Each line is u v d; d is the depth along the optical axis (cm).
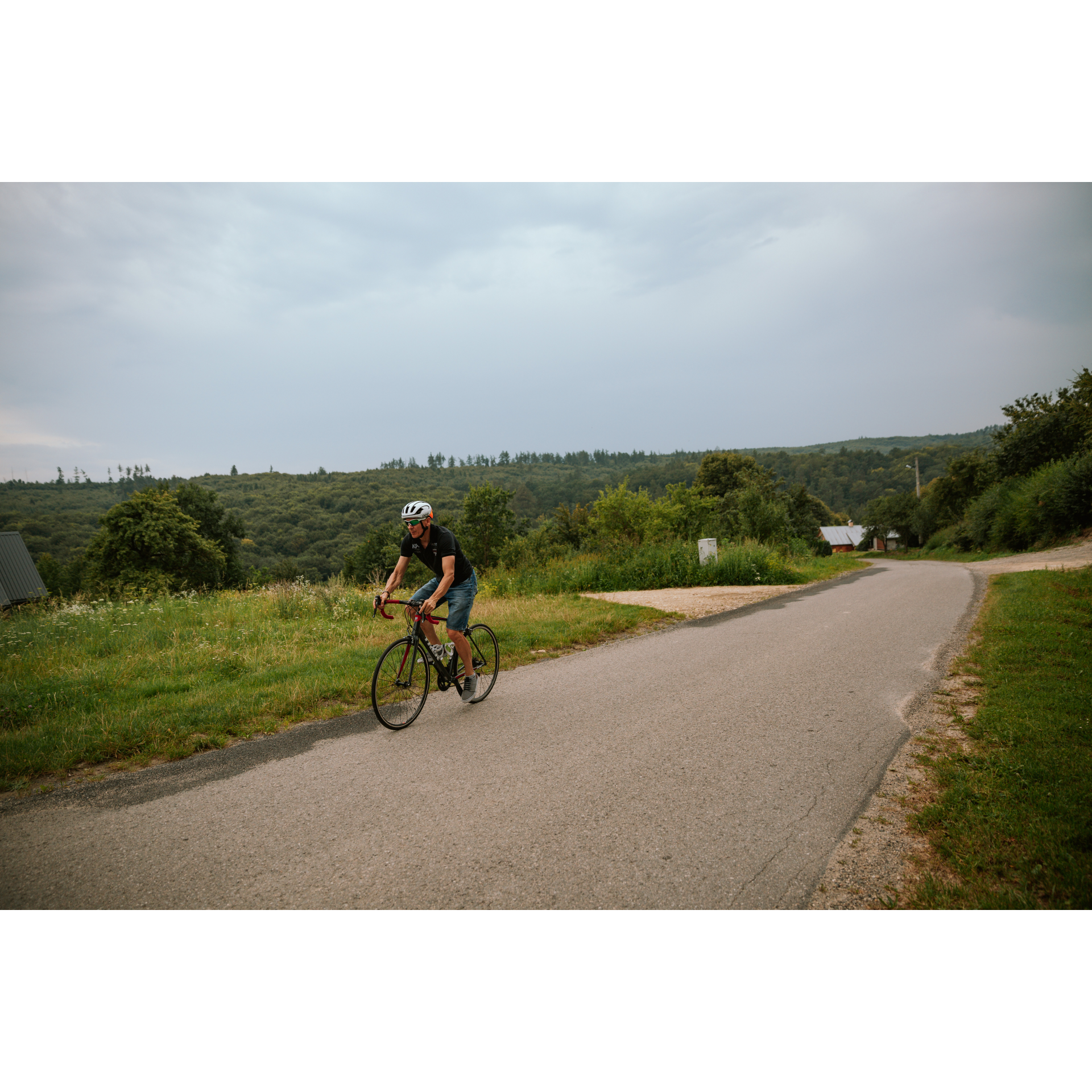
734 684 631
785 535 2616
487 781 404
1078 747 424
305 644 845
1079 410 3444
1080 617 862
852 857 311
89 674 685
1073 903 271
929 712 528
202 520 5106
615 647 848
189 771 430
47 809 376
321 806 372
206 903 284
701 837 329
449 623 562
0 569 3531
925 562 3366
